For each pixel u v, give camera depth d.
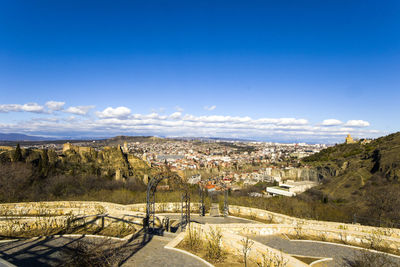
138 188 51.69
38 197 30.28
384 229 15.25
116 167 81.94
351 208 33.56
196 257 10.06
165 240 12.15
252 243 10.41
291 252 12.21
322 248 12.80
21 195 31.94
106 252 10.16
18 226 13.46
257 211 22.52
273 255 9.37
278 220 20.48
